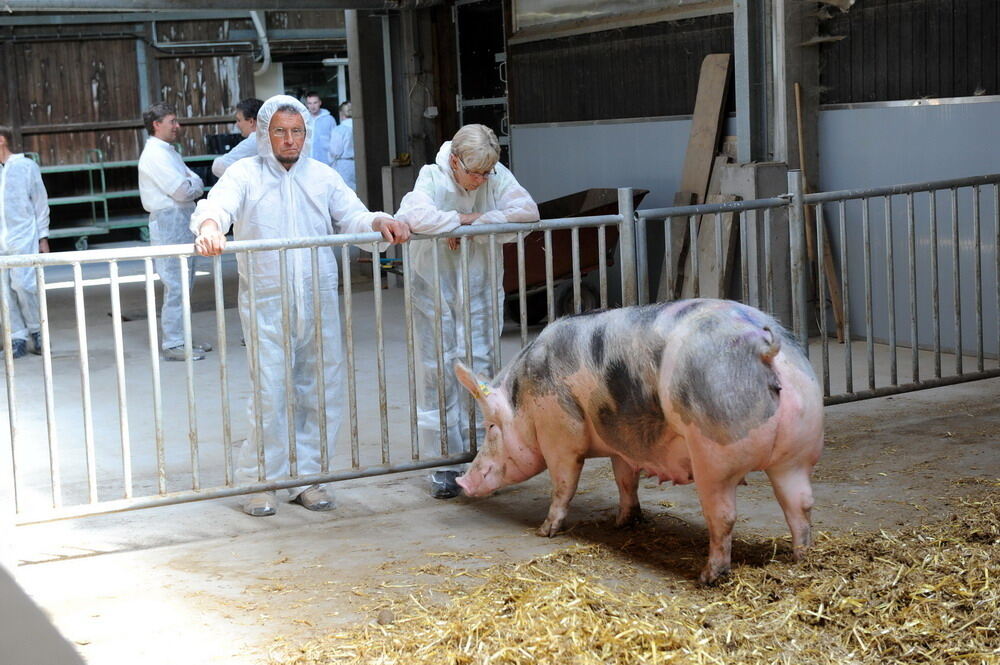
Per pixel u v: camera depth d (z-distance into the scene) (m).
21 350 9.74
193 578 4.31
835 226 9.03
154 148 9.49
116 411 7.55
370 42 13.98
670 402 3.79
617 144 10.86
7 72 18.80
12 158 9.69
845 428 6.17
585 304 9.78
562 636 3.47
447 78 13.94
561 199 10.39
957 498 4.84
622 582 4.04
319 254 5.18
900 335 8.68
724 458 3.72
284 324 4.91
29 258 4.50
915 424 6.18
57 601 4.11
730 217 8.73
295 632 3.73
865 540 4.22
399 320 10.71
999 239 6.57
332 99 22.11
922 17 8.21
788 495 3.92
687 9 9.77
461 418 5.51
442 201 5.28
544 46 11.88
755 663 3.30
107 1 11.29
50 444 4.61
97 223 19.28
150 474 6.01
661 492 5.13
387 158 14.27
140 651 3.62
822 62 8.98
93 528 5.03
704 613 3.64
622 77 10.74
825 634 3.48
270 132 5.01
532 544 4.55
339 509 5.21
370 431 6.75
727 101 9.44
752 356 3.69
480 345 5.48
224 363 4.90
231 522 5.07
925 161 8.32
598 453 4.46
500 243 5.41
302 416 5.39
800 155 8.90
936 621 3.49
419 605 3.86
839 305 8.95
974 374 6.54
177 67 19.97
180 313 9.35
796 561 3.99
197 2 11.78
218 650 3.61
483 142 5.04
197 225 4.82
